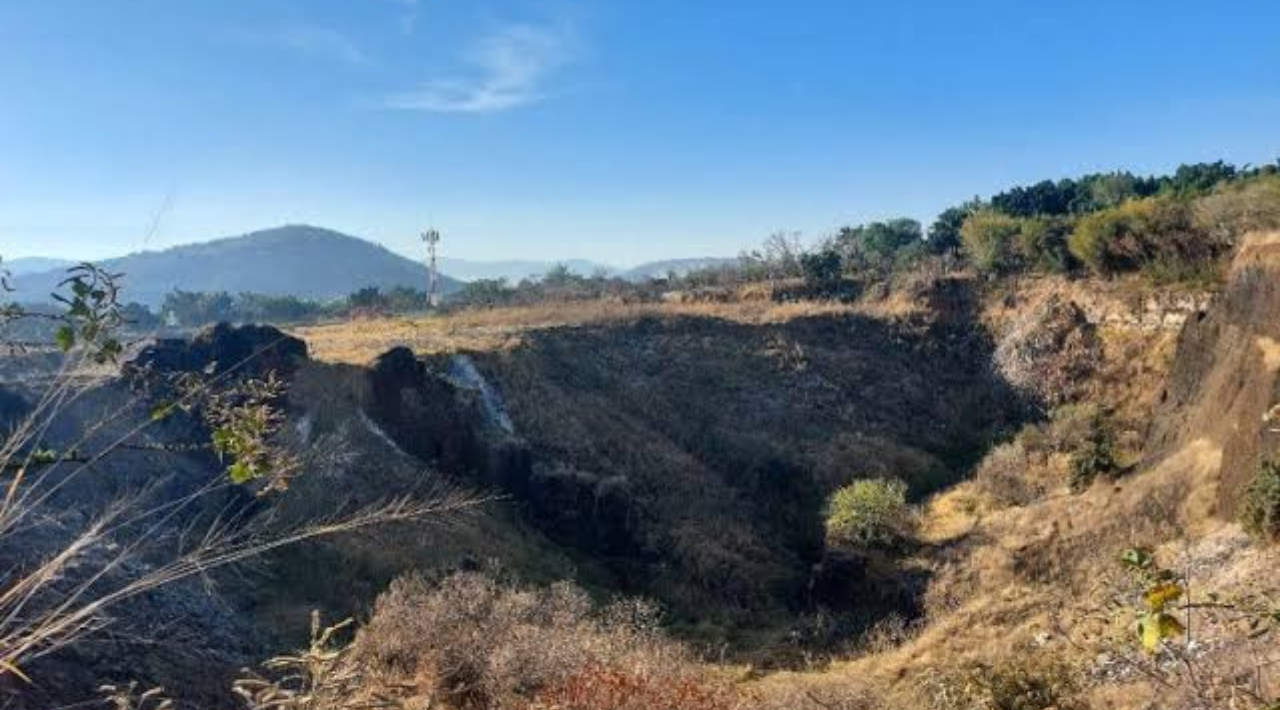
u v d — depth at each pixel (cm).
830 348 4519
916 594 2341
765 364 4303
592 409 3606
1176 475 2159
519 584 2006
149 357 2030
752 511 3297
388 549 2038
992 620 1842
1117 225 4253
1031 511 2545
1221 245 3944
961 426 4162
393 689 349
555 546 2711
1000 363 4369
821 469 3544
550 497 2867
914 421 4162
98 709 848
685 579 2703
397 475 2434
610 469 3209
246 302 8456
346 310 7438
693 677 1226
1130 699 1023
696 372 4144
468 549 2248
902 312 4772
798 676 1703
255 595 1575
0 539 308
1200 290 3862
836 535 2700
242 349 2411
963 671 1269
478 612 1249
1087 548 2136
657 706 1034
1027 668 1202
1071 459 2816
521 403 3416
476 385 3378
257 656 1225
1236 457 1853
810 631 2294
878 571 2494
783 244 6109
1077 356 4109
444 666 1064
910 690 1516
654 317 4578
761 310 4853
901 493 2881
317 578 1778
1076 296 4362
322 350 3372
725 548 2908
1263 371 1919
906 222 7056
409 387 2855
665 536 2873
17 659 282
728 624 2402
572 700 1002
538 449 3203
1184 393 2598
